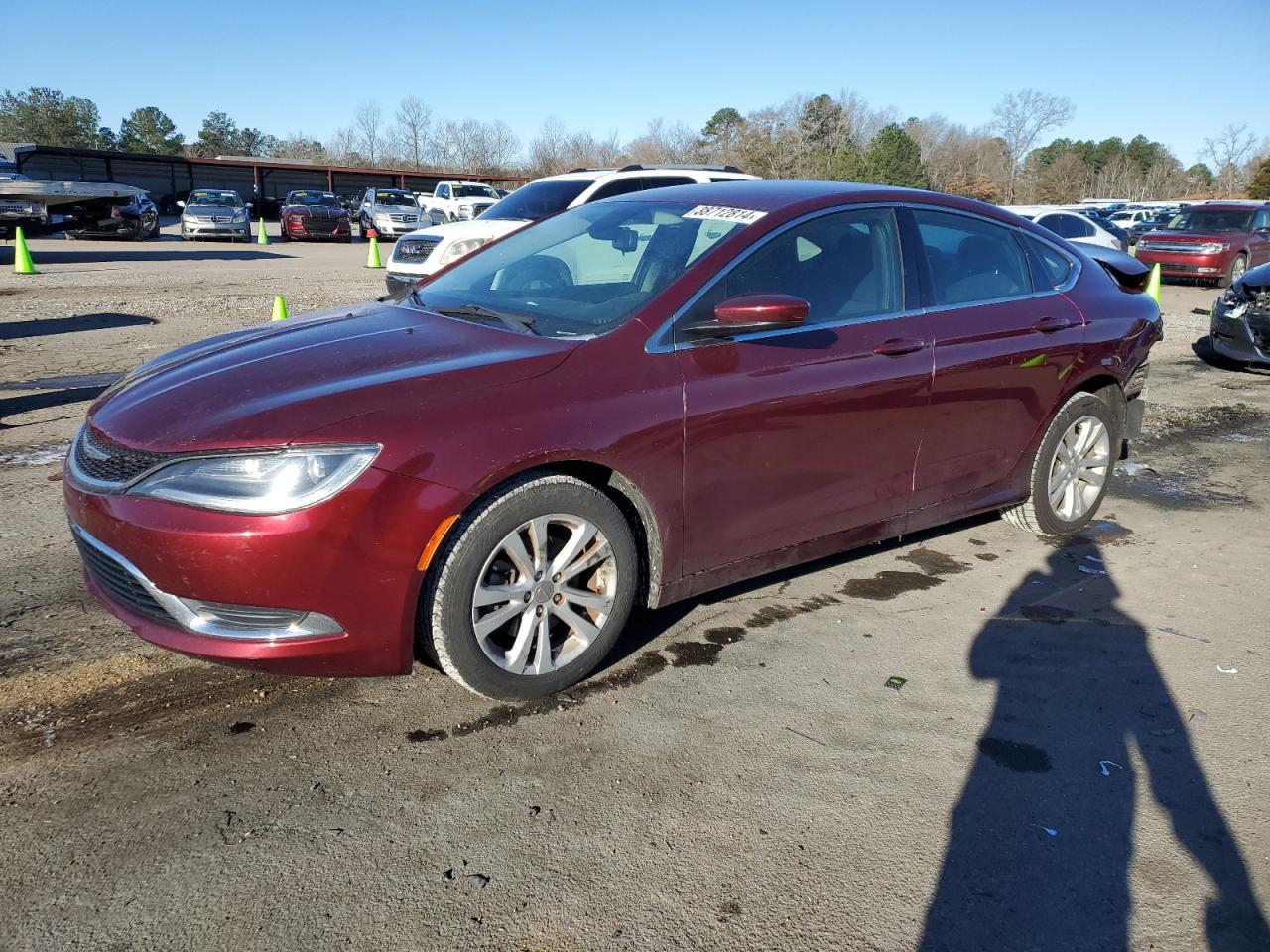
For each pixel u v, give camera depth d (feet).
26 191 71.41
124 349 29.55
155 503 8.27
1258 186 203.00
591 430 9.33
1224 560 14.57
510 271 12.45
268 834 7.73
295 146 278.46
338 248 87.45
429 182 180.14
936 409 12.49
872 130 213.87
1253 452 21.34
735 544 10.95
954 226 13.44
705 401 10.16
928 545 14.93
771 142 165.37
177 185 163.43
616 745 9.14
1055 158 304.30
